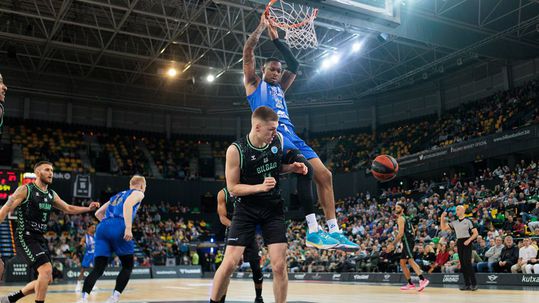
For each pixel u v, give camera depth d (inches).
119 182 1131.3
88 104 1259.8
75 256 828.6
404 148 1103.0
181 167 1252.5
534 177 697.6
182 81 1213.7
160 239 1032.8
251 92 174.9
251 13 795.4
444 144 996.6
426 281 380.8
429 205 781.9
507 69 1042.1
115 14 915.4
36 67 1135.6
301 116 1355.8
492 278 456.1
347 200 1078.4
